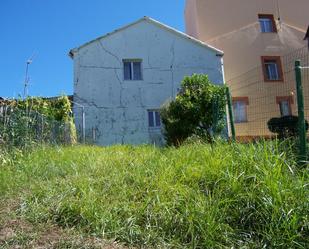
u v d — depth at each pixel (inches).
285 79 794.2
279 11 856.3
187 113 459.5
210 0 835.4
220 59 735.7
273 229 140.0
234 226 147.2
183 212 152.0
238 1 841.5
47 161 249.9
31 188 190.2
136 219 152.4
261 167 167.8
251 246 137.1
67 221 152.2
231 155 190.5
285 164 171.2
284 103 767.1
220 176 173.2
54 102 547.8
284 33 840.9
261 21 846.5
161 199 162.7
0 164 236.2
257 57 813.9
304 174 164.4
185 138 451.8
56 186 189.0
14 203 170.2
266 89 777.6
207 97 462.6
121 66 706.8
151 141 680.4
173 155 224.1
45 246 129.4
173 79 715.4
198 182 177.8
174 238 142.2
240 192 158.6
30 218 153.4
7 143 271.4
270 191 150.3
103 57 705.0
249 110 753.6
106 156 261.3
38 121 345.1
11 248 126.8
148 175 196.9
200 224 143.2
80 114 676.1
